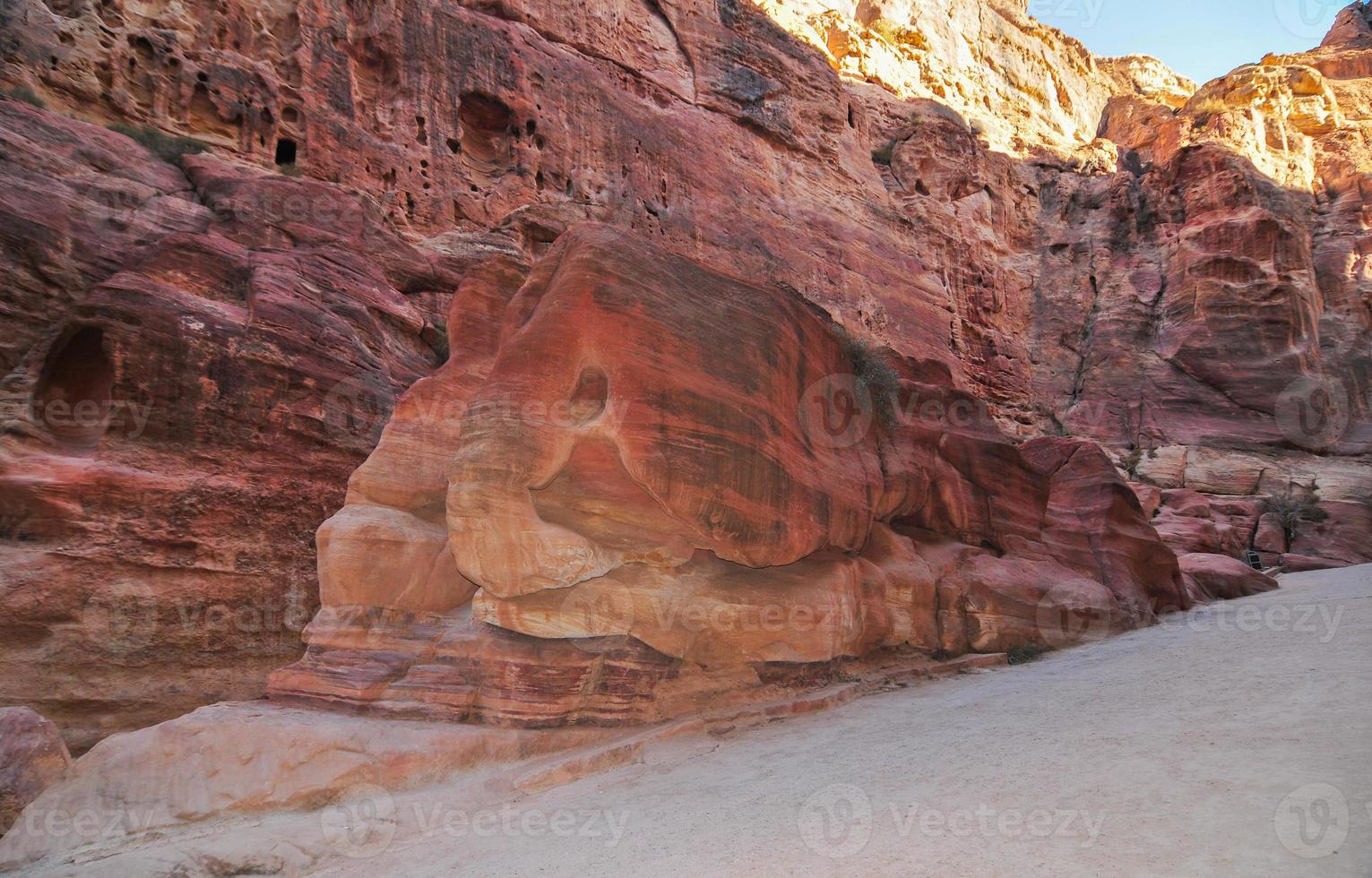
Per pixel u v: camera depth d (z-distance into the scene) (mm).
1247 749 5543
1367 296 52375
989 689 9969
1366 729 5473
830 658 10578
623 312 8977
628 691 8898
